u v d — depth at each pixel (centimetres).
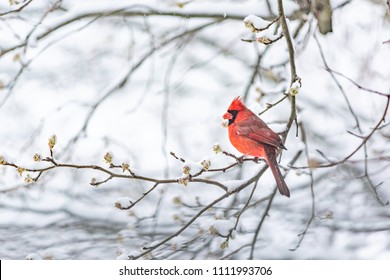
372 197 1347
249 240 1248
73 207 1373
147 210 1333
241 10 1214
